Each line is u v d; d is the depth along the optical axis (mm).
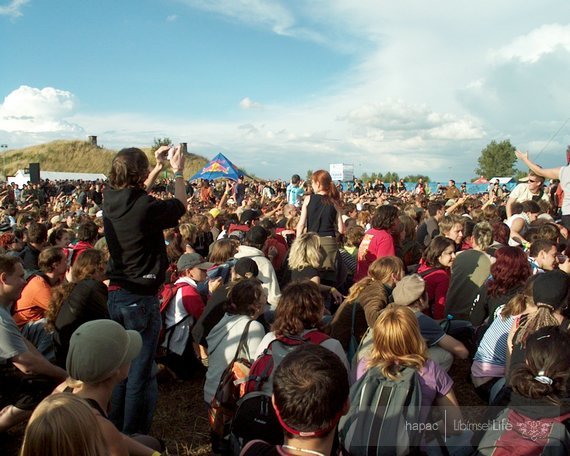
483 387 3707
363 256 5711
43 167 61219
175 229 7402
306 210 5852
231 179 22359
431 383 2695
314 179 5852
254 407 2654
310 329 3230
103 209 3352
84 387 2475
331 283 5836
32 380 3660
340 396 1707
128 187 3273
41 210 12656
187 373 5113
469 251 5090
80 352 2434
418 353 2701
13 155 64438
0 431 3664
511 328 3383
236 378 3162
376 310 3750
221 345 3771
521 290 3941
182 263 5246
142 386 3369
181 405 4680
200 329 4508
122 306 3309
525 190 8367
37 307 4691
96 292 4129
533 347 2418
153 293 3406
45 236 6684
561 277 3137
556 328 2574
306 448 1712
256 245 5863
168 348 4984
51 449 1612
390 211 5691
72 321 4035
